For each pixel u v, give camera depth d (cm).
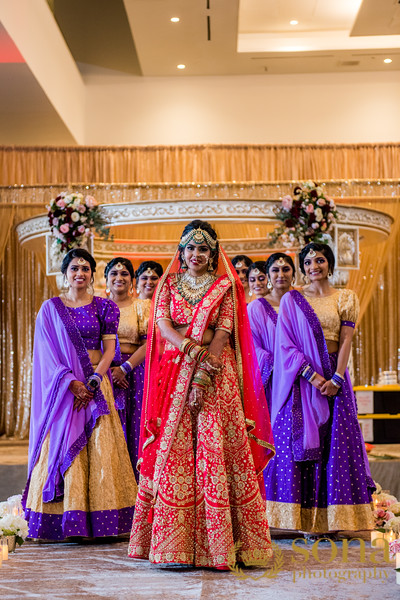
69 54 1190
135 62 1284
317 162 1256
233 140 1290
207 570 329
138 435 511
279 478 431
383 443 937
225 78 1298
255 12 1191
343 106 1292
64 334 443
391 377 1020
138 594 282
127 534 451
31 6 955
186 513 334
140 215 789
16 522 394
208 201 778
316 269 451
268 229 1123
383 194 1115
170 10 1077
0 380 1158
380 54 1222
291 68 1277
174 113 1294
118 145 1262
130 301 552
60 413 429
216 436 339
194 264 364
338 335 446
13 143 1257
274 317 500
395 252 1206
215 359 344
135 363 514
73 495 415
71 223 738
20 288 1158
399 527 408
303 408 430
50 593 285
